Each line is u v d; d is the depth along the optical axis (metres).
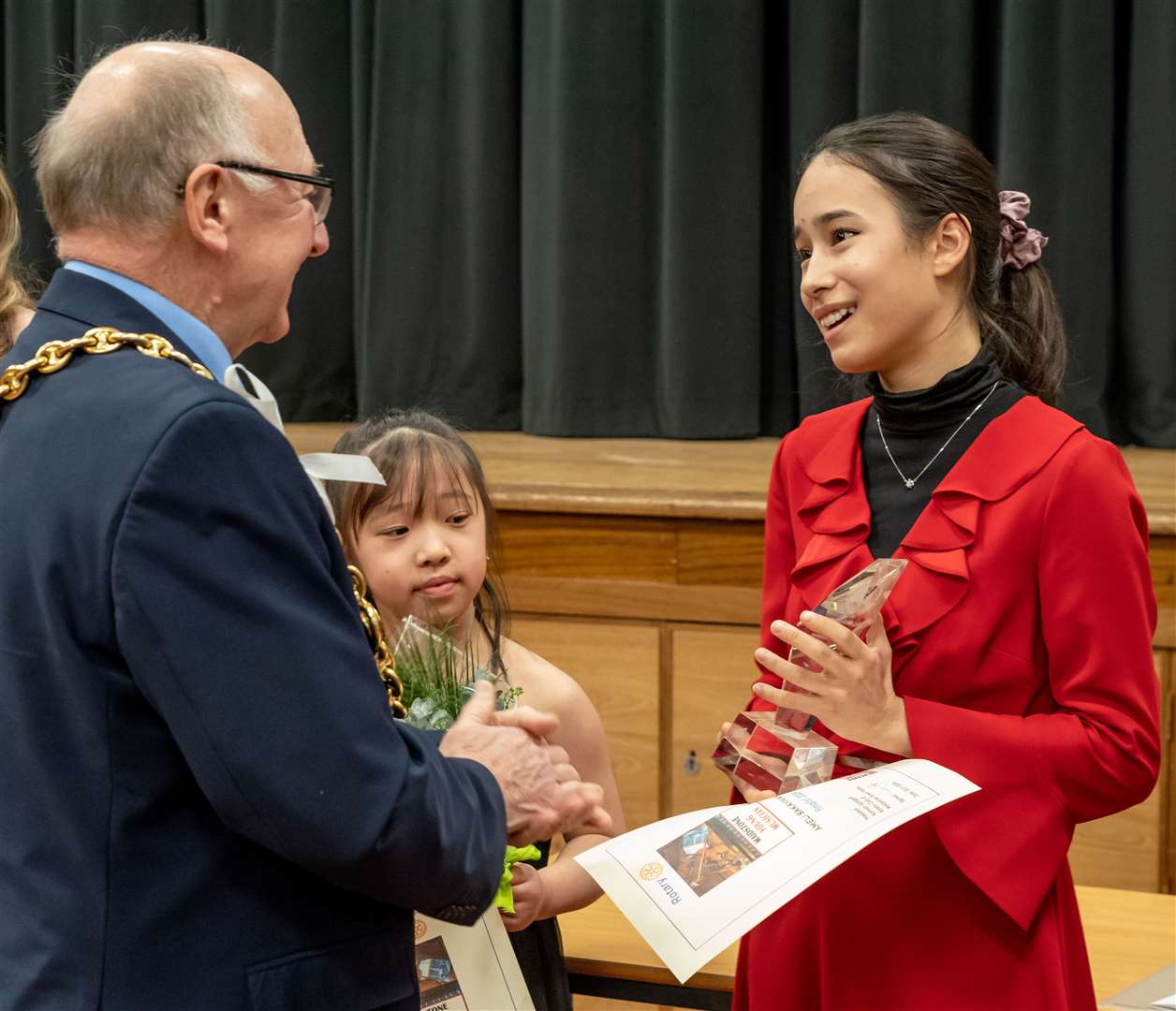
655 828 1.34
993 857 1.35
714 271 3.77
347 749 0.99
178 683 0.96
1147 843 2.79
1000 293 1.55
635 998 1.65
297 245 1.16
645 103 3.83
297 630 0.99
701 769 3.06
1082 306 3.52
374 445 1.70
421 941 1.33
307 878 1.06
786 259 3.86
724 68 3.70
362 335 4.10
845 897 1.44
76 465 1.00
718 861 1.27
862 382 1.79
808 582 1.52
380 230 4.02
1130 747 1.34
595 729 1.73
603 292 3.87
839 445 1.55
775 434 3.94
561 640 3.13
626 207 3.85
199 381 1.03
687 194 3.75
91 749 1.00
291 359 4.20
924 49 3.54
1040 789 1.35
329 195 1.19
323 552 1.06
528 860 1.46
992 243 1.50
